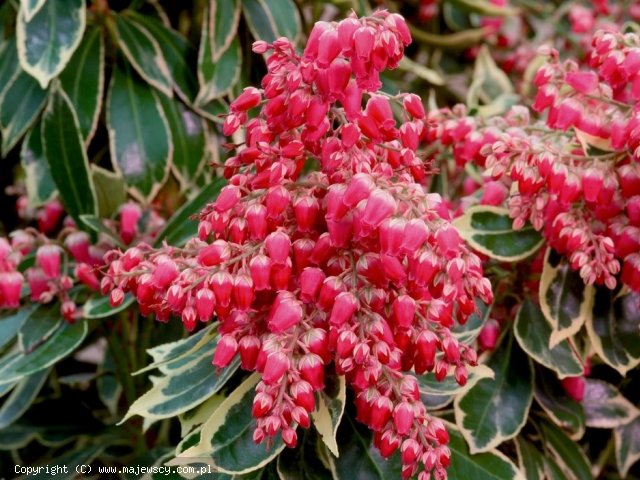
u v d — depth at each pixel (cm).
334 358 22
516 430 26
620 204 24
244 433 22
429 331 21
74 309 29
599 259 24
